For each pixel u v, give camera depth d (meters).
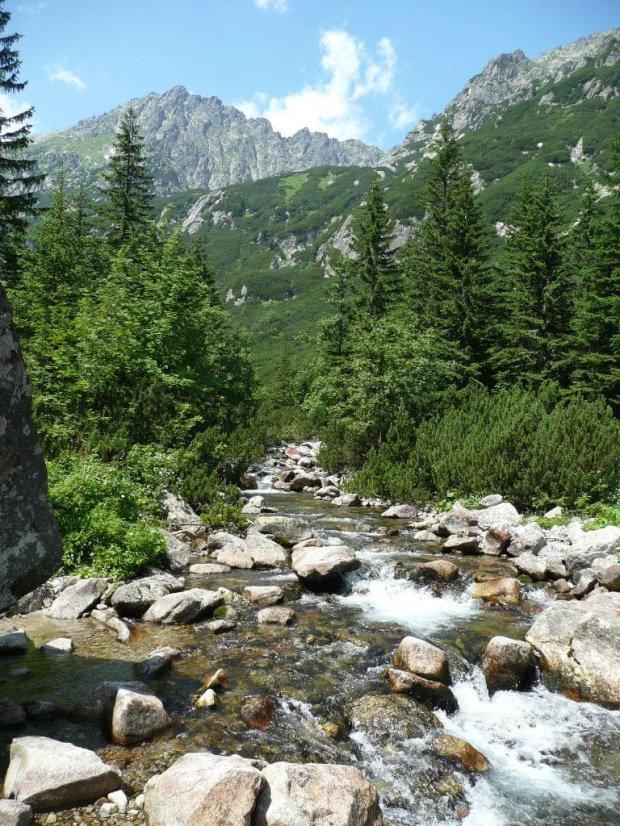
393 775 3.95
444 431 16.64
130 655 5.44
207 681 4.94
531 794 3.92
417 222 143.38
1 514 3.88
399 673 5.09
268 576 8.47
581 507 12.47
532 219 28.11
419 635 6.35
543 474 13.06
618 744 4.58
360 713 4.60
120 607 6.62
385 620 6.86
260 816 3.06
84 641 5.74
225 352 32.16
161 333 16.55
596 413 14.65
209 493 11.84
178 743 3.98
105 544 7.85
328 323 38.03
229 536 9.88
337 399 27.86
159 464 11.16
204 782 3.11
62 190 34.41
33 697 4.45
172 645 5.73
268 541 9.59
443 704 4.97
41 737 3.67
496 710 5.04
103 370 13.73
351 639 6.15
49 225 31.16
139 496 9.95
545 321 27.00
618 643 5.49
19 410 4.01
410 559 9.53
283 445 30.73
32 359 13.39
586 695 5.27
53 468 8.85
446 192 36.31
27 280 22.62
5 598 3.94
